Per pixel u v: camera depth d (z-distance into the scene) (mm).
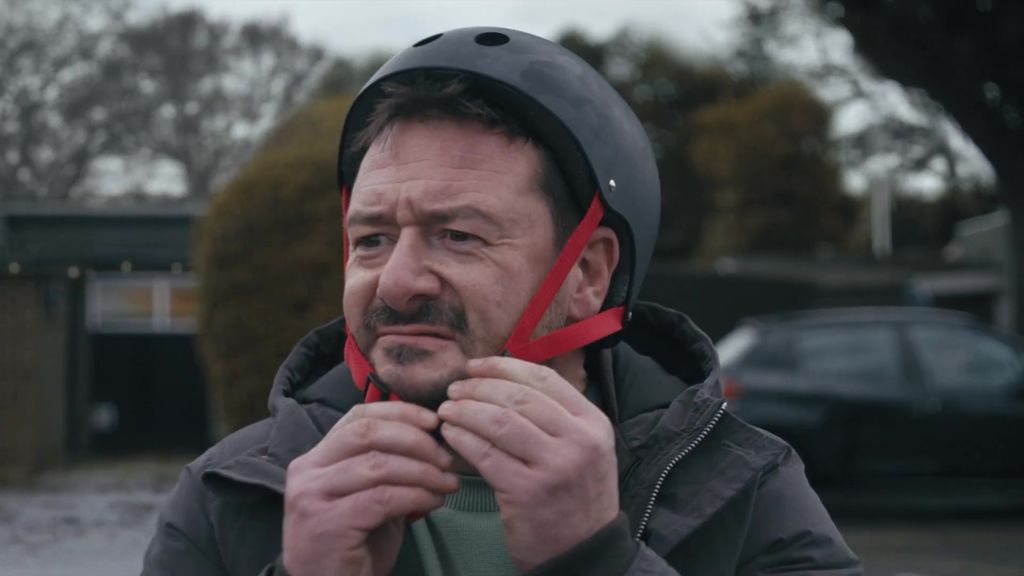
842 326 8750
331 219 8445
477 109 1348
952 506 8781
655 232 1558
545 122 1404
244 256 8422
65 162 26281
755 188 28188
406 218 1321
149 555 1455
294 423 1464
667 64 29547
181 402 14891
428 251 1320
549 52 1464
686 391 1480
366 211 1350
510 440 1179
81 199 25750
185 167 28344
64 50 26047
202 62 28391
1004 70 10688
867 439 8484
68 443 14242
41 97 25672
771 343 8727
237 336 8422
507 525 1188
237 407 8469
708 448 1452
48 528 8047
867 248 32281
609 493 1202
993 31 10516
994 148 11375
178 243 15039
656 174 1564
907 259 23922
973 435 8484
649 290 16703
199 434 14906
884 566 6410
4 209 14789
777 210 28000
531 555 1189
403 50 1480
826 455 8453
